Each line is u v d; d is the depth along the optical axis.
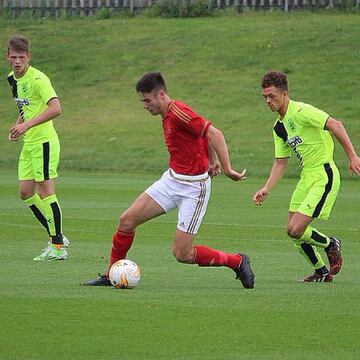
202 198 31.25
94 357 22.86
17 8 142.12
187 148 30.88
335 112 102.75
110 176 82.38
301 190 35.09
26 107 40.47
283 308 28.52
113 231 48.59
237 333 25.27
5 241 45.00
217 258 31.83
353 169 33.84
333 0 132.12
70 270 36.56
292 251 42.38
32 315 27.20
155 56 122.44
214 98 109.44
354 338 24.88
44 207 39.88
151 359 22.72
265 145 94.12
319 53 117.31
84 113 109.25
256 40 123.00
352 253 42.25
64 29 133.75
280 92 34.81
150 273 35.84
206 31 127.75
